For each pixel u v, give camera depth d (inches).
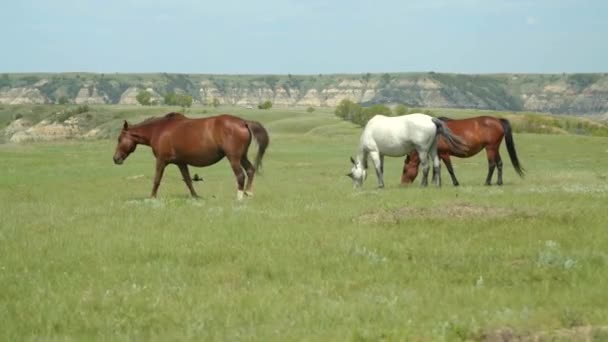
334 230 533.6
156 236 515.5
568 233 498.3
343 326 285.6
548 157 2026.3
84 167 1681.8
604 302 316.8
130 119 7500.0
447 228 532.7
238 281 380.8
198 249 461.4
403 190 837.8
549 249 436.8
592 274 369.4
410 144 892.6
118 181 1299.2
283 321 298.5
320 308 313.9
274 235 509.7
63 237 519.2
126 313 317.1
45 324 307.6
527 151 2279.8
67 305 332.5
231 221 581.6
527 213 584.4
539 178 1187.3
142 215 639.1
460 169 1578.5
